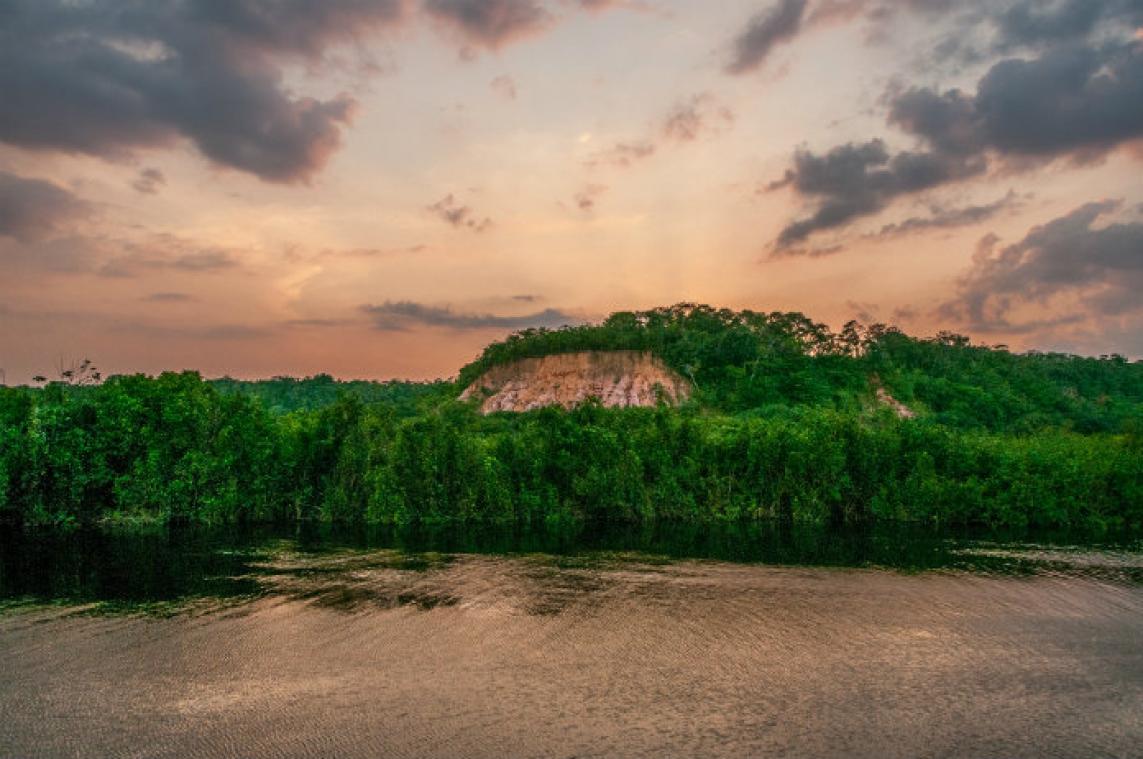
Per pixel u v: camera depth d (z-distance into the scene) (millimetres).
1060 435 77500
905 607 30625
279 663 23266
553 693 21234
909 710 20438
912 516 57562
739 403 130375
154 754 17344
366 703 20359
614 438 57844
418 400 144000
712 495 58312
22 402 52656
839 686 22094
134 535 46875
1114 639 26734
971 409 127688
